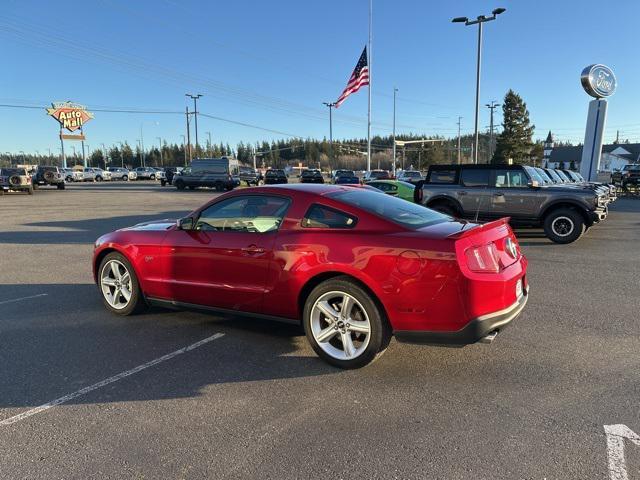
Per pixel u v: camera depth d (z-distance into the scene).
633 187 32.03
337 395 3.56
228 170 36.12
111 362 4.19
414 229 3.83
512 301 3.81
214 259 4.55
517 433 3.02
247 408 3.39
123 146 137.00
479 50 27.47
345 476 2.62
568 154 93.06
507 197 11.05
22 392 3.64
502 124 78.75
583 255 9.29
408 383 3.75
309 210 4.18
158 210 19.55
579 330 4.91
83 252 9.75
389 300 3.68
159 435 3.05
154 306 5.36
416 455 2.80
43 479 2.62
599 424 3.11
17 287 6.81
